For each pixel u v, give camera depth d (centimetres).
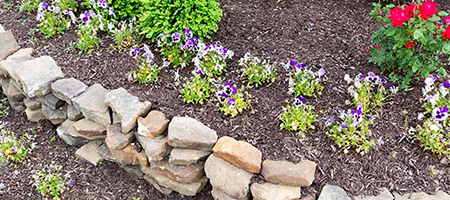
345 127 306
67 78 374
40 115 399
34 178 359
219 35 421
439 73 346
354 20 436
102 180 357
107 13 431
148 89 363
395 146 316
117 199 344
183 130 314
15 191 351
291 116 322
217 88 359
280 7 457
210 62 370
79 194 347
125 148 336
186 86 354
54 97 371
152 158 318
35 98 387
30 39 426
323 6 456
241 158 295
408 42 329
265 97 354
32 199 346
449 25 345
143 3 404
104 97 350
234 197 299
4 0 485
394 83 362
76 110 362
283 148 312
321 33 419
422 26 321
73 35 427
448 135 308
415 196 290
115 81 372
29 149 378
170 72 381
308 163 299
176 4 380
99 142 368
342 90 357
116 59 394
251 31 425
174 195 342
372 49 363
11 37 424
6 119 410
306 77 352
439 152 306
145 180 354
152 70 367
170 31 386
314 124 330
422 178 299
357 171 304
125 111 333
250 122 334
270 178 294
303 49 400
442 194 290
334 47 402
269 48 403
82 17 410
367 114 335
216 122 334
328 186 295
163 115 333
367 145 309
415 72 364
